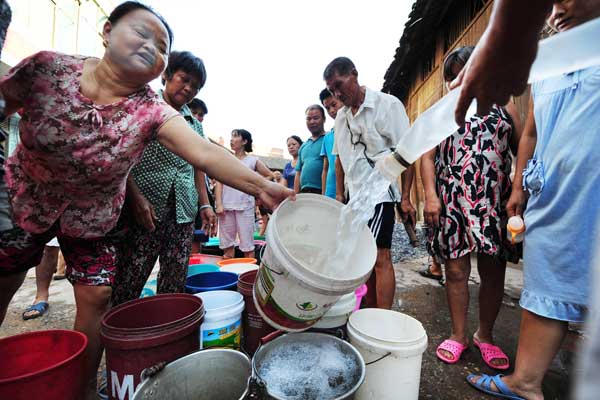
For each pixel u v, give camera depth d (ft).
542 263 4.12
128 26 3.38
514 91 2.21
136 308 4.70
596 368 0.76
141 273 5.78
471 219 5.43
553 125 4.15
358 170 6.77
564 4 2.94
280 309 3.74
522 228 4.71
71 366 3.34
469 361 5.60
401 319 5.00
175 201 6.11
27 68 3.27
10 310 7.95
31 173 3.63
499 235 5.35
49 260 7.88
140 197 5.18
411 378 4.10
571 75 3.96
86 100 3.39
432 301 8.78
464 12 14.47
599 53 2.20
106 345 3.79
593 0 2.79
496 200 5.42
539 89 4.52
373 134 6.50
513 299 8.50
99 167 3.55
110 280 4.27
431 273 11.25
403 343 4.06
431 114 3.39
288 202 4.13
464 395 4.72
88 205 3.86
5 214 2.48
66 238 4.12
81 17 26.25
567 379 4.89
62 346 4.02
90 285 4.12
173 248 6.30
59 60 3.41
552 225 4.03
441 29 16.93
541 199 4.17
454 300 5.82
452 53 5.46
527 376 4.33
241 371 3.70
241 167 3.80
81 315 4.19
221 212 11.46
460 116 2.54
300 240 4.52
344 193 8.69
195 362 3.74
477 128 5.57
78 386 3.46
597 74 3.66
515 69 2.08
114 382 3.80
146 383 3.25
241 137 12.41
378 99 6.53
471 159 5.53
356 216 4.24
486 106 2.36
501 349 5.99
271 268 3.63
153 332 3.76
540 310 4.11
